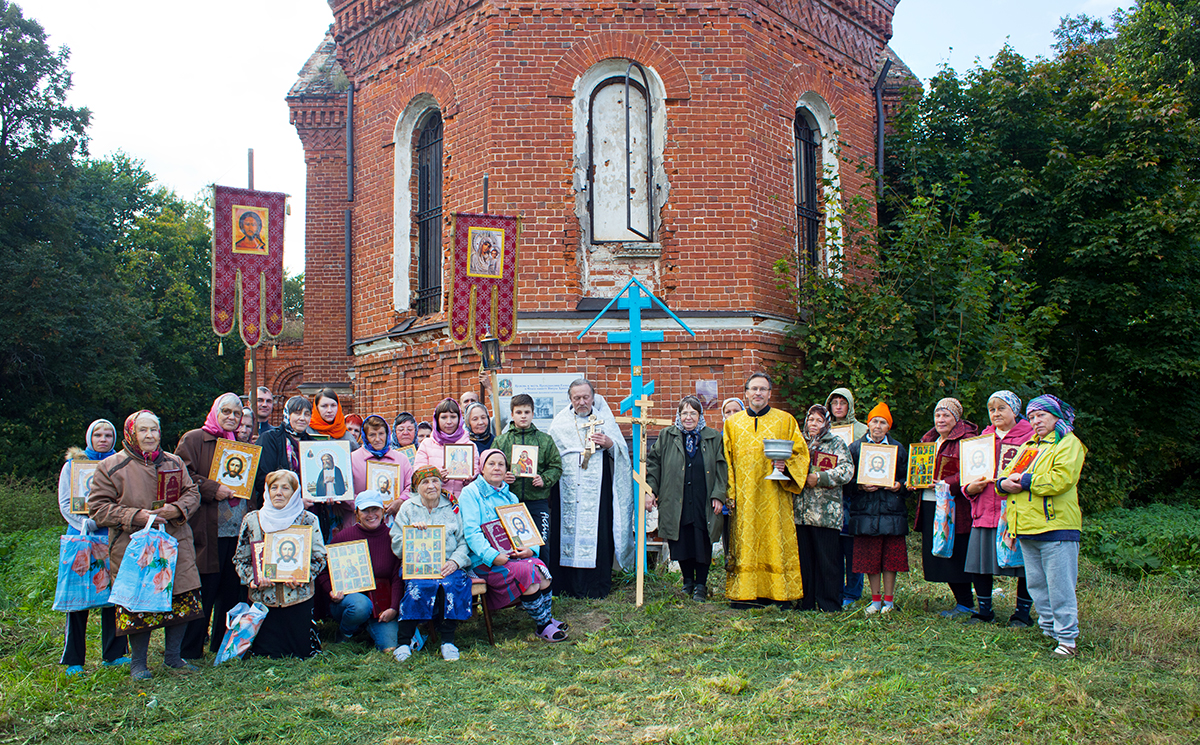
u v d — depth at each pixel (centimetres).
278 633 604
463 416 880
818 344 1089
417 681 552
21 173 2338
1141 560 917
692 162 1064
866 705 482
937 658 578
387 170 1210
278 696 517
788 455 701
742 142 1070
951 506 679
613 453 820
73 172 2477
